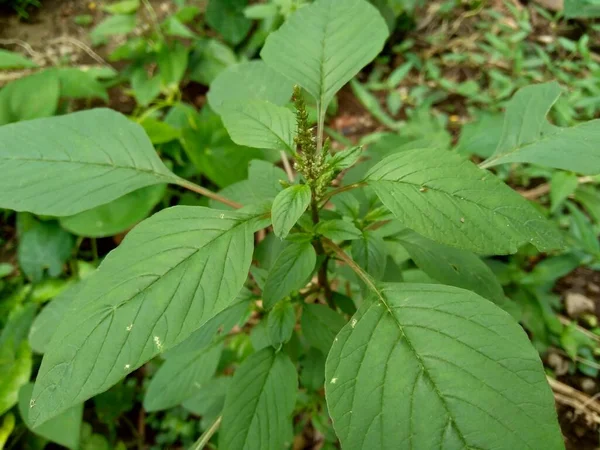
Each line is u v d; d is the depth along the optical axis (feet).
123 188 0.66
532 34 1.87
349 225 0.61
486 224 0.47
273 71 0.90
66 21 2.03
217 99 0.91
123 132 0.69
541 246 0.47
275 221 0.51
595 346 1.21
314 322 0.72
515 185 1.47
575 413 1.15
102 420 1.17
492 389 0.42
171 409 1.20
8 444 1.14
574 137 0.64
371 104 1.68
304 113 0.53
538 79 1.69
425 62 1.86
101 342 0.44
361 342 0.48
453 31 1.92
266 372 0.69
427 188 0.49
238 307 0.77
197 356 0.90
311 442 1.17
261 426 0.66
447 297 0.49
